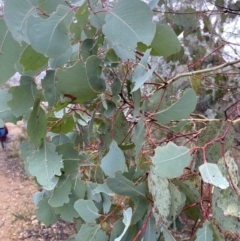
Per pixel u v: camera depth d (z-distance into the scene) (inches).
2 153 265.6
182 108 35.3
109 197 43.6
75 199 45.3
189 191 35.9
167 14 73.4
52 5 29.2
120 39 28.4
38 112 36.3
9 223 174.4
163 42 34.6
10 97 39.6
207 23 79.4
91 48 33.1
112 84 36.5
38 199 54.4
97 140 51.3
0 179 223.0
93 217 39.7
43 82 34.2
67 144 42.9
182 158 30.6
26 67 30.5
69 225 162.9
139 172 38.3
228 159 32.5
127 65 38.1
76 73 31.4
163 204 32.4
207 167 29.7
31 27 27.4
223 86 83.4
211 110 82.9
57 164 37.9
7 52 31.0
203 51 80.7
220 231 32.0
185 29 75.2
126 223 33.4
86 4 27.2
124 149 41.9
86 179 52.9
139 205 36.6
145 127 38.8
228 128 33.2
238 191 31.0
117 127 40.3
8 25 27.5
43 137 37.6
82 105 43.4
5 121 41.4
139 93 34.3
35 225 168.6
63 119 44.7
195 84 68.0
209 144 33.8
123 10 28.5
